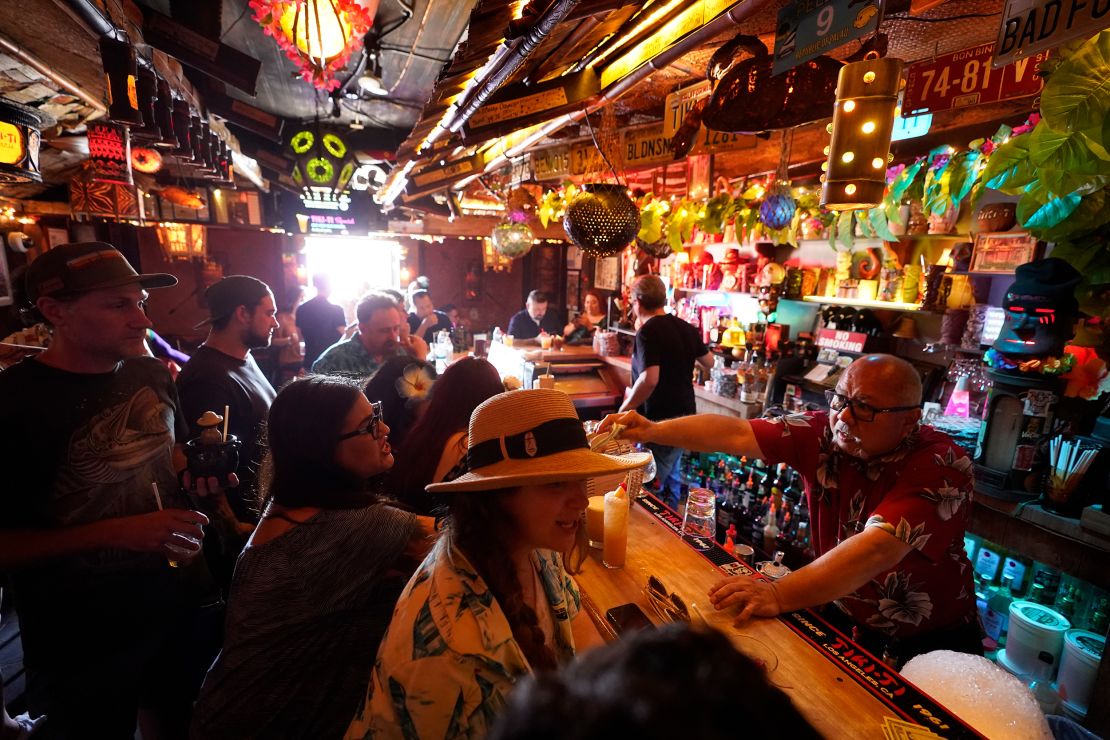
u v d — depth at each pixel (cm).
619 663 28
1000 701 101
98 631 159
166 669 183
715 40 181
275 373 556
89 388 156
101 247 153
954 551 143
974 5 149
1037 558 201
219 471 148
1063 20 86
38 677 158
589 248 201
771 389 358
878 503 152
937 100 180
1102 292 178
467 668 72
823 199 104
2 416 143
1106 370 196
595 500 160
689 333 341
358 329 311
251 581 107
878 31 99
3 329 446
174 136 207
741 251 453
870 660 114
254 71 241
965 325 269
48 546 141
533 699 27
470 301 834
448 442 153
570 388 482
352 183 593
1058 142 122
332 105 420
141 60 189
